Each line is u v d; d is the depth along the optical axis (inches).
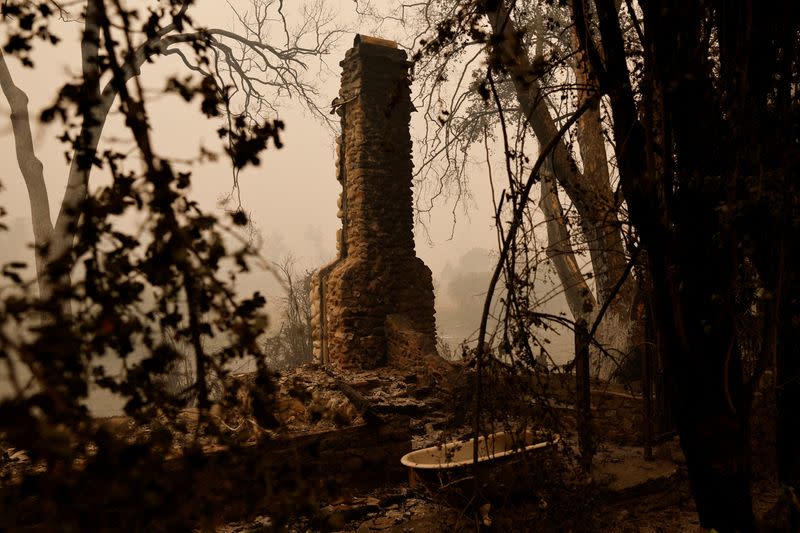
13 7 48.1
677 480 263.9
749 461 118.2
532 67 90.6
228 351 47.8
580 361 249.1
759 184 96.5
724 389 114.8
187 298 44.8
